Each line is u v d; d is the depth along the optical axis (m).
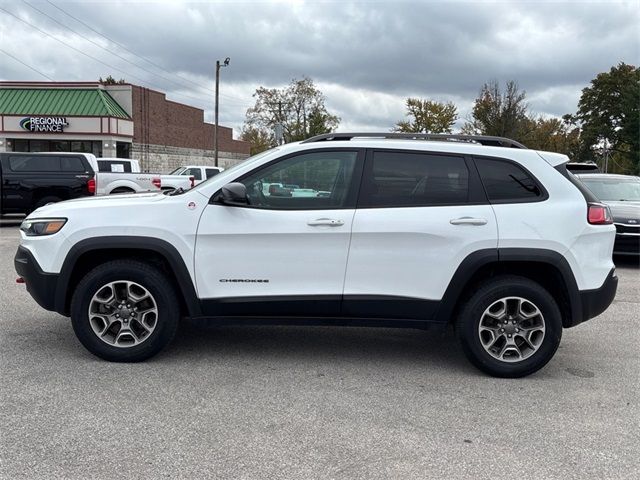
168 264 4.65
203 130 46.19
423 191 4.52
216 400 3.96
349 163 4.54
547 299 4.44
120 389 4.11
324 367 4.71
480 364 4.54
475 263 4.41
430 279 4.46
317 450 3.29
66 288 4.57
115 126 33.88
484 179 4.54
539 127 53.91
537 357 4.49
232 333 5.63
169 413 3.73
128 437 3.39
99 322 4.63
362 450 3.31
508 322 4.51
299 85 60.22
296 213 4.46
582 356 5.18
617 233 9.95
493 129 35.69
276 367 4.68
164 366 4.61
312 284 4.50
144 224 4.48
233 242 4.47
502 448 3.37
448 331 5.90
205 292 4.53
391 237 4.42
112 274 4.51
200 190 4.56
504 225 4.42
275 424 3.62
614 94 63.75
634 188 11.51
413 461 3.20
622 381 4.54
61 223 4.54
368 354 5.10
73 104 33.59
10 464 3.06
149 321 4.65
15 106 33.25
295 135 58.44
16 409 3.73
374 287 4.49
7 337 5.28
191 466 3.09
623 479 3.05
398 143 4.56
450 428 3.62
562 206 4.48
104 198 4.93
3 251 10.45
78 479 2.94
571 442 3.47
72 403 3.85
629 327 6.20
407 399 4.08
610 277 4.58
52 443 3.30
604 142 65.12
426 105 50.81
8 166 14.38
